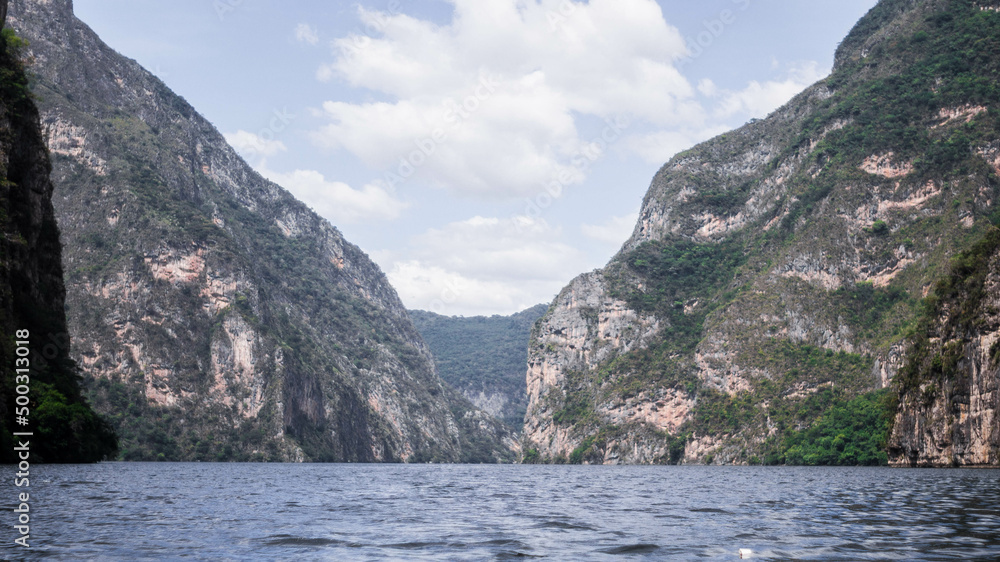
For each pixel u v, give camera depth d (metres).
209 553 29.83
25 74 116.69
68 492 55.78
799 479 100.19
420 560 28.78
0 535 33.31
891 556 29.23
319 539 33.94
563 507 53.16
